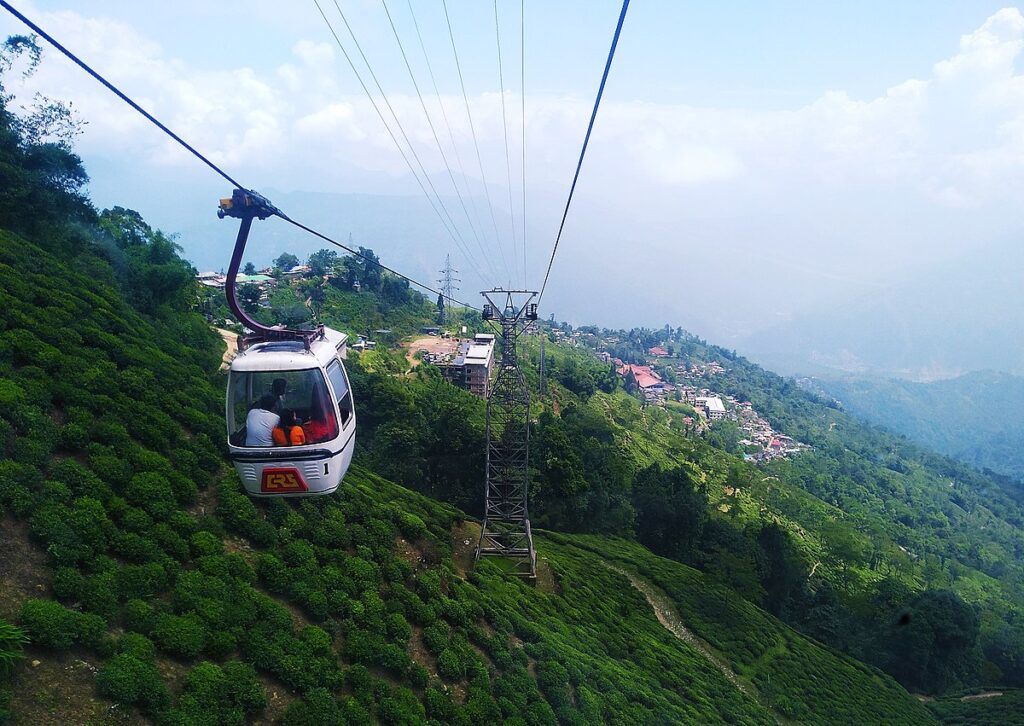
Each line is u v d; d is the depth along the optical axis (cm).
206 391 3350
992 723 5384
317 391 1359
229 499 2570
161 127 851
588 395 14338
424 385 9006
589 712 2755
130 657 1502
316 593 2334
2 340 2480
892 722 4891
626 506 7119
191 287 5559
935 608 6956
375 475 4688
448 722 2222
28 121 4053
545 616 3603
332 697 1886
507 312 4228
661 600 5372
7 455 1928
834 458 18338
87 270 3884
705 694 3816
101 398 2531
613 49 755
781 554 7362
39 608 1448
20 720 1238
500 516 4291
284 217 1308
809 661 5428
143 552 1917
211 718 1550
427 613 2723
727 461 14025
